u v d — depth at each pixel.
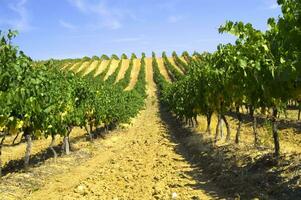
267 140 19.33
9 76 11.83
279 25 8.58
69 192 13.07
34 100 12.45
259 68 10.52
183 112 33.16
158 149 22.75
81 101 24.53
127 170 16.62
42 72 15.52
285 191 10.21
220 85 18.27
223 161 15.25
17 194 12.77
